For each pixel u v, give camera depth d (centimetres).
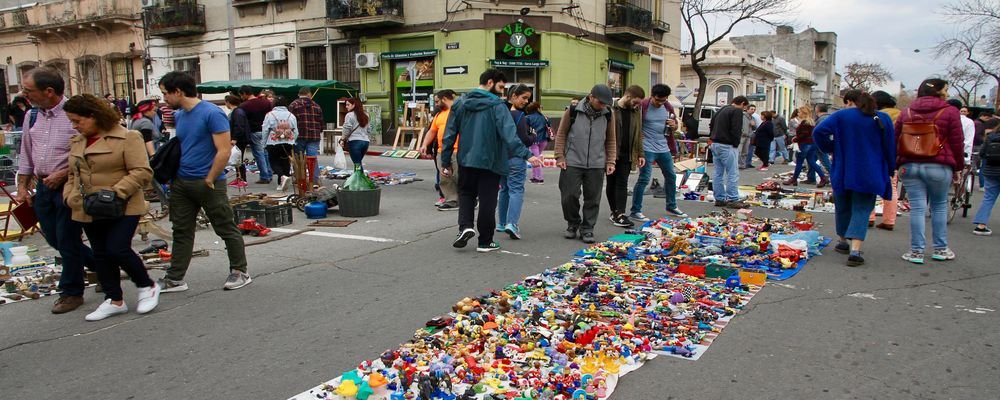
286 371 379
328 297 520
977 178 1304
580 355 396
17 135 1241
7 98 3275
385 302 505
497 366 379
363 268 611
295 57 2483
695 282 548
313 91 1761
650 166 859
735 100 975
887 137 600
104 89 2953
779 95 4712
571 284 539
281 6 2484
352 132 1091
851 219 623
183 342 424
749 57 3997
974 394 347
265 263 630
